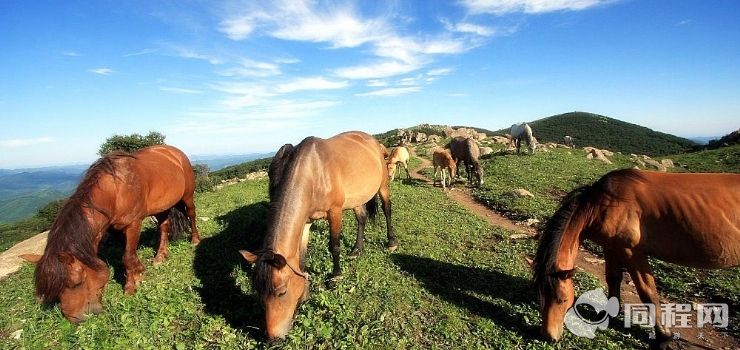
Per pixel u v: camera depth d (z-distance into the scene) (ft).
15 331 18.01
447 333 16.57
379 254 25.54
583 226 16.42
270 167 22.33
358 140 24.43
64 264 16.52
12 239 69.56
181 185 25.81
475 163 53.83
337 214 20.56
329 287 20.77
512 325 17.19
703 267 14.78
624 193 15.52
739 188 14.26
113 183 19.66
